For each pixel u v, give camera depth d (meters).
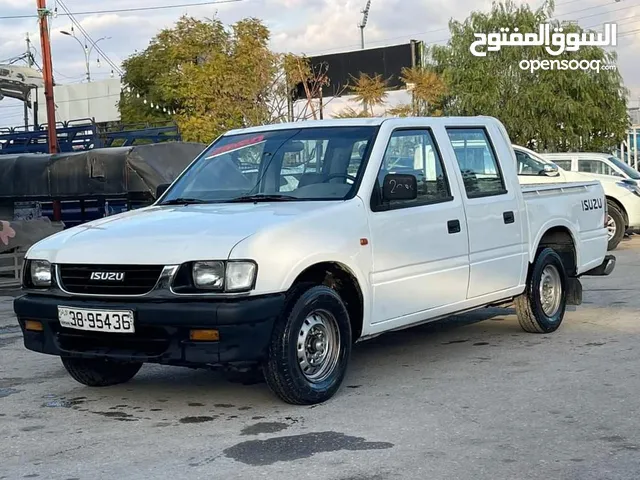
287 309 5.68
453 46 37.31
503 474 4.48
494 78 36.06
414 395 6.16
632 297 10.80
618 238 17.41
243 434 5.33
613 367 6.86
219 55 37.03
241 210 6.16
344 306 6.05
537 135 35.78
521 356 7.42
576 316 9.48
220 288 5.41
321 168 6.60
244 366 5.55
